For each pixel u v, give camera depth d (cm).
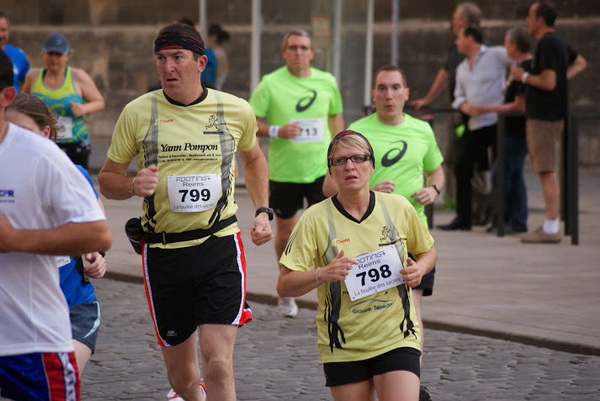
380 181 1608
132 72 5738
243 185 4081
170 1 5631
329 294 1169
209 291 1276
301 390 1585
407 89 1622
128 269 2494
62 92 2681
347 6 3816
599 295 2222
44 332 910
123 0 5741
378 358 1155
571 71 3111
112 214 3391
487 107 3033
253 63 3847
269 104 2181
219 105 1293
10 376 909
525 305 2111
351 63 3853
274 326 2006
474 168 3234
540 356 1775
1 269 900
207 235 1281
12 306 902
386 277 1177
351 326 1162
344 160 1185
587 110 4656
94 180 4231
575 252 2786
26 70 2812
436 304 2122
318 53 3788
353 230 1188
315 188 2173
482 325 1931
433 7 5281
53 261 920
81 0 5825
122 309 2147
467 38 3122
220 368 1258
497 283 2347
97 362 1748
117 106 5772
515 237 3050
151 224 1284
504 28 5125
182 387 1340
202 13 4144
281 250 2216
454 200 3622
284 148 2159
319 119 2173
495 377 1647
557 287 2305
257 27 3834
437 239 2995
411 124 1630
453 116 3225
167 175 1272
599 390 1574
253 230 1356
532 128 2891
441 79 3294
